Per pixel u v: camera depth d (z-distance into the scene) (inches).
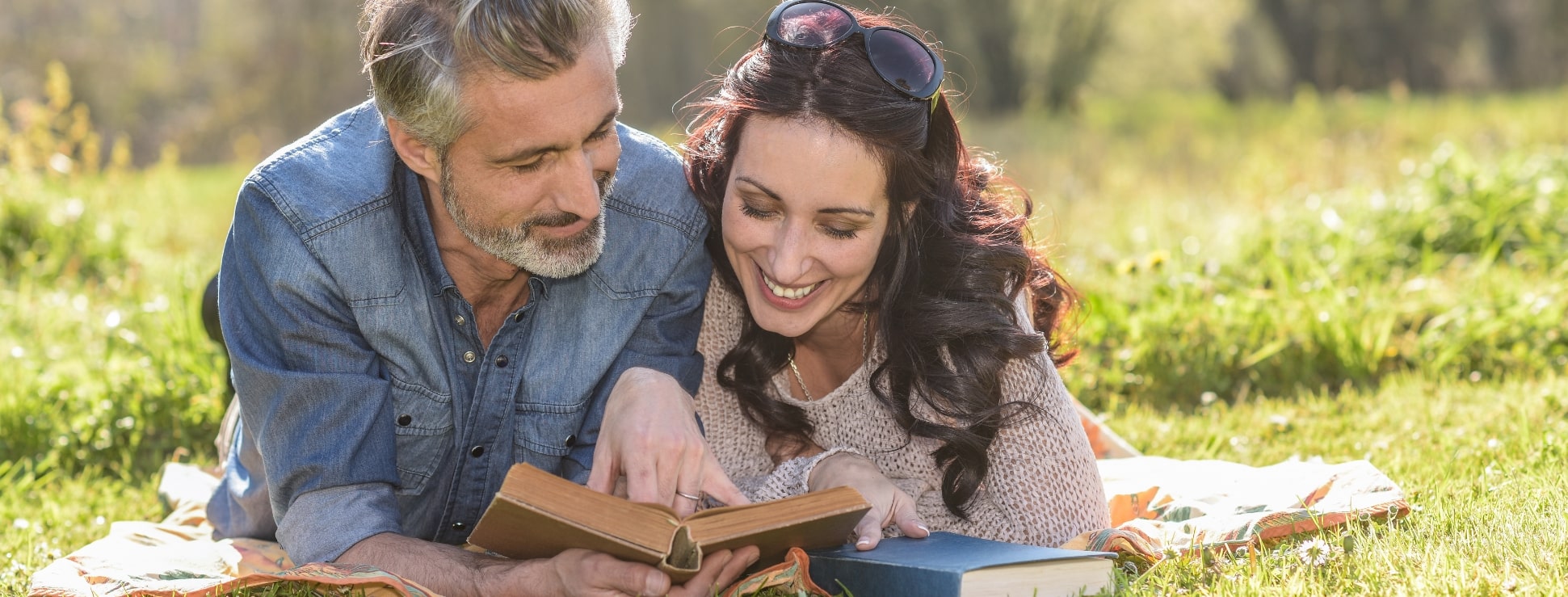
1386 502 92.5
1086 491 91.8
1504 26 1369.3
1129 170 410.9
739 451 102.1
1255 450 133.1
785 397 100.0
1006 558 74.0
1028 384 92.4
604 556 73.2
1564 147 373.7
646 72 1066.1
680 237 93.0
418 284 86.5
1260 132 542.6
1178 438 140.7
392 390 88.1
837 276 86.0
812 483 92.0
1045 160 460.4
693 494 80.6
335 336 83.8
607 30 78.7
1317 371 167.9
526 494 69.9
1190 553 83.5
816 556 80.5
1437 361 160.1
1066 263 215.2
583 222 81.7
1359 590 75.3
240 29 1037.8
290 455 83.4
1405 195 236.5
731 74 86.9
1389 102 623.2
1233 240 228.4
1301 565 78.2
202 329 168.6
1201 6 1050.1
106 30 975.0
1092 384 167.0
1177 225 274.1
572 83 76.1
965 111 97.7
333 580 76.1
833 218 83.2
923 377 91.7
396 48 76.7
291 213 82.7
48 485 138.3
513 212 79.7
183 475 125.5
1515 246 212.7
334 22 1042.7
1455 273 201.6
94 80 937.5
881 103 81.5
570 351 91.0
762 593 78.0
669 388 84.2
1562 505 88.9
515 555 79.4
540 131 76.0
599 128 79.4
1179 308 178.2
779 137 81.5
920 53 84.4
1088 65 973.2
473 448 91.4
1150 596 75.9
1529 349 164.1
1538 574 74.4
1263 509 97.0
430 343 87.7
